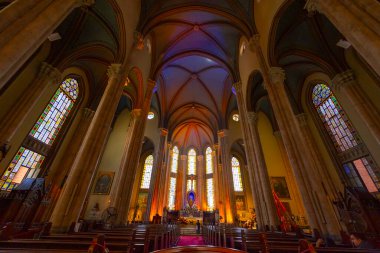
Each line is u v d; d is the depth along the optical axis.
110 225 9.93
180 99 26.38
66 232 6.04
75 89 14.47
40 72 10.32
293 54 12.30
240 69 16.56
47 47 10.84
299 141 8.05
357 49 4.34
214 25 16.33
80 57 13.01
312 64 13.43
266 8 11.41
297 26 11.45
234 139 23.00
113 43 11.66
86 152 7.48
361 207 8.05
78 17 10.95
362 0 4.38
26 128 10.39
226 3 14.04
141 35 12.72
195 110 28.44
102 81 15.93
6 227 4.07
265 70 10.84
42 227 5.64
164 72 22.62
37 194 8.79
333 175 12.24
